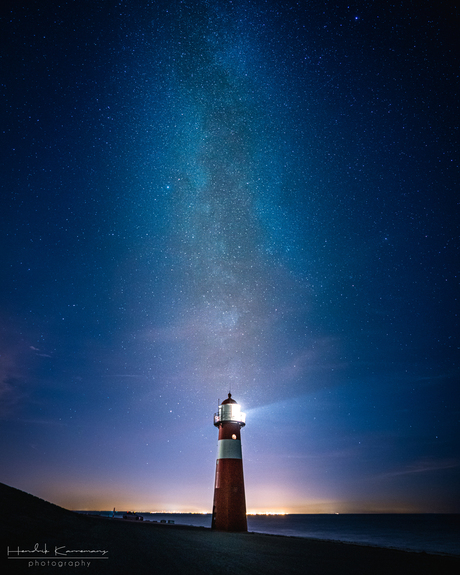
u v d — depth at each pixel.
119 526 22.86
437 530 73.12
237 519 26.58
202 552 13.70
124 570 8.91
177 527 30.08
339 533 61.72
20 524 12.58
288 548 17.02
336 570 11.60
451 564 14.12
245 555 13.65
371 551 17.50
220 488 27.50
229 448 28.39
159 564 10.20
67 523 16.12
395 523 115.00
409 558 15.48
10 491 18.03
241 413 29.69
